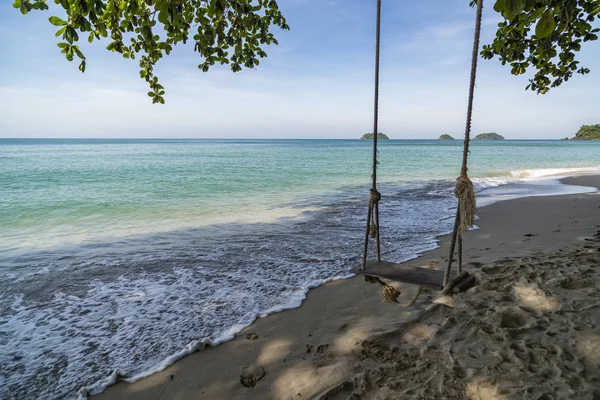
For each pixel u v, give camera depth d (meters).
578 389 2.46
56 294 4.92
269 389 2.86
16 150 62.22
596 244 5.86
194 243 7.48
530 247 6.20
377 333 3.53
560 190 15.34
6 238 8.04
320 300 4.57
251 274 5.61
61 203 12.63
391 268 2.62
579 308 3.50
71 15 2.82
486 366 2.82
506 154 52.78
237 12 4.11
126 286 5.18
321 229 8.73
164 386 2.99
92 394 2.93
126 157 42.06
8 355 3.49
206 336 3.76
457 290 2.13
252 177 21.38
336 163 34.12
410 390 2.65
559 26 2.69
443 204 12.34
